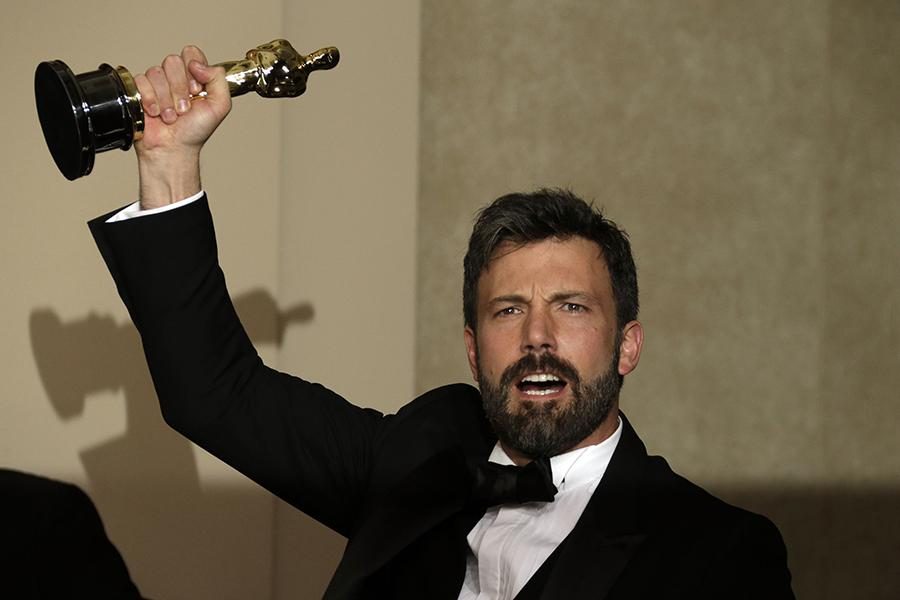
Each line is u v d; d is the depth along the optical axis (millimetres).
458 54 5727
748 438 5730
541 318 3551
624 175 5742
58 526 4445
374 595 3650
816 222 5805
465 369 5574
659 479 3623
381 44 5359
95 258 4898
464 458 3662
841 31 5840
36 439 4867
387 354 5301
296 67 3562
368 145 5316
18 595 4312
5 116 4867
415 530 3564
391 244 5340
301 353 5141
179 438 4945
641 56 5781
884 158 5840
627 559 3357
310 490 3908
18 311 4883
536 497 3547
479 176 5672
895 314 5809
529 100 5723
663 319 5723
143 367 4941
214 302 3689
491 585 3596
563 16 5754
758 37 5816
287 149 5172
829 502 5738
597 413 3576
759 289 5762
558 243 3621
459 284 5602
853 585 5730
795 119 5816
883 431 5781
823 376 5766
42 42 4871
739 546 3369
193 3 4961
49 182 4887
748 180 5793
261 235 5031
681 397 5707
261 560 4996
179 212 3574
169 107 3514
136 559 4898
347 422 4012
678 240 5750
